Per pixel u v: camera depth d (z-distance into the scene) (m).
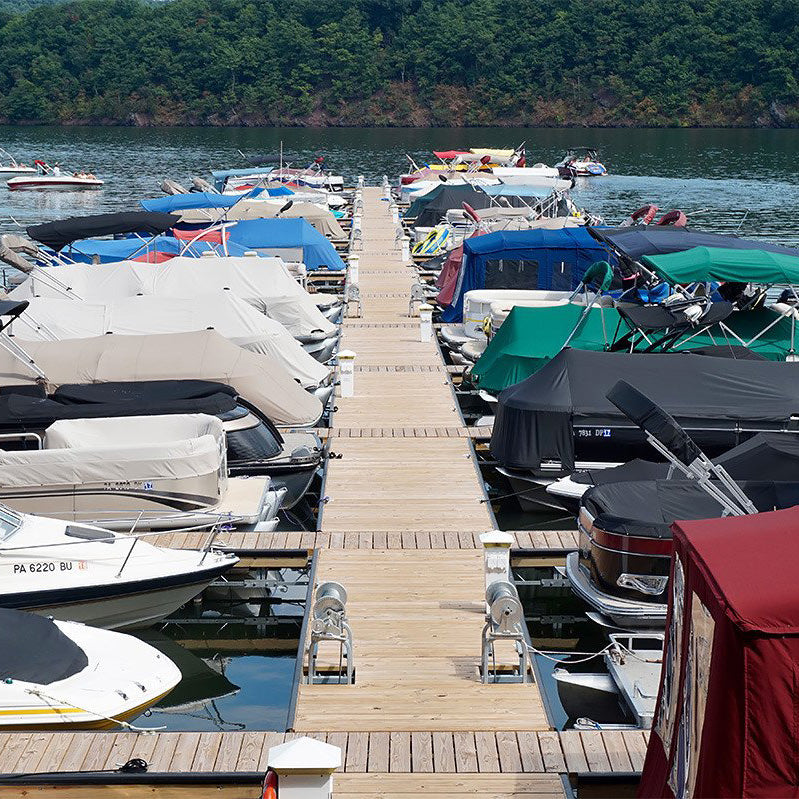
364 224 47.69
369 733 9.80
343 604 10.77
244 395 18.38
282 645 13.65
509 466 16.47
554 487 15.79
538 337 19.88
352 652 11.26
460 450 18.23
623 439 16.22
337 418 19.94
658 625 11.99
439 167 61.00
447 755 9.48
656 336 19.20
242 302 21.97
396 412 20.33
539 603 14.45
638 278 23.48
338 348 25.34
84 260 31.14
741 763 6.57
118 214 32.66
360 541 14.34
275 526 16.23
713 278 19.41
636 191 61.38
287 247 32.66
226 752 9.45
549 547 14.14
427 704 10.38
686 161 81.19
